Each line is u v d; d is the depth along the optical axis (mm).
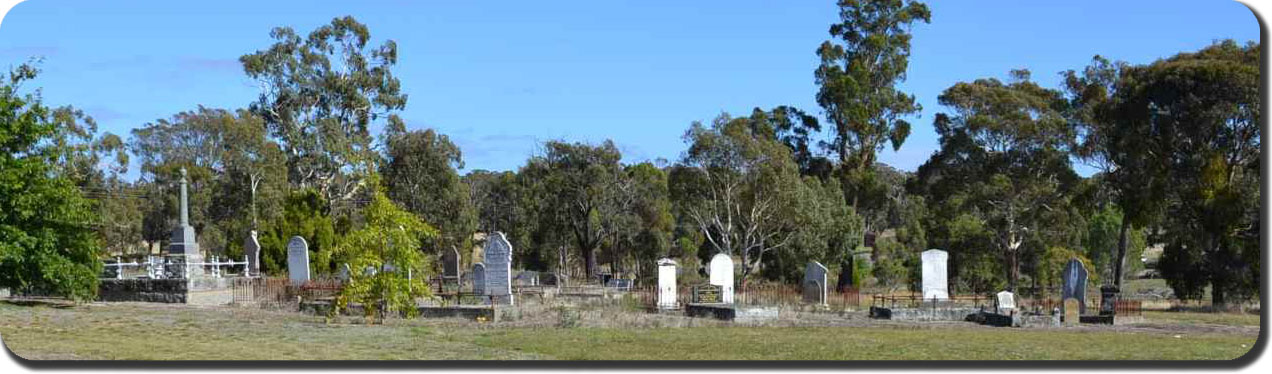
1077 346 25797
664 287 39156
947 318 35812
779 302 41656
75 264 33156
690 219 77250
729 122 72125
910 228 74125
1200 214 51656
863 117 79000
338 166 77750
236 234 69000
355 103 80000
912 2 81062
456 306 33156
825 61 81000
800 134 83062
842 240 69688
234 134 77875
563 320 31109
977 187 69625
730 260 42375
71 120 73812
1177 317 37375
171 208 79062
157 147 80875
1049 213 69312
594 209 76375
